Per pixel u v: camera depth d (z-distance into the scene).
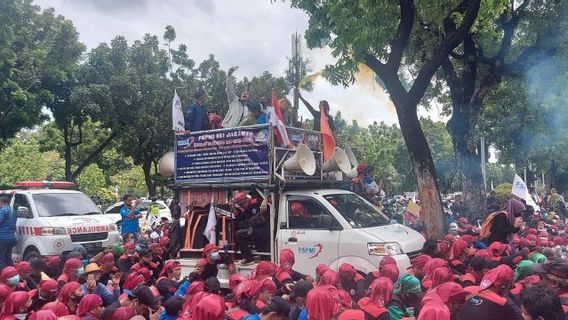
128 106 25.02
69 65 22.53
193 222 9.95
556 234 11.52
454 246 7.42
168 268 7.88
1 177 33.97
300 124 11.64
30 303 5.50
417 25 14.34
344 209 8.91
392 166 51.91
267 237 9.13
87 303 5.20
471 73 15.12
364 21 9.91
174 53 28.31
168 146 28.36
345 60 10.48
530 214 13.20
